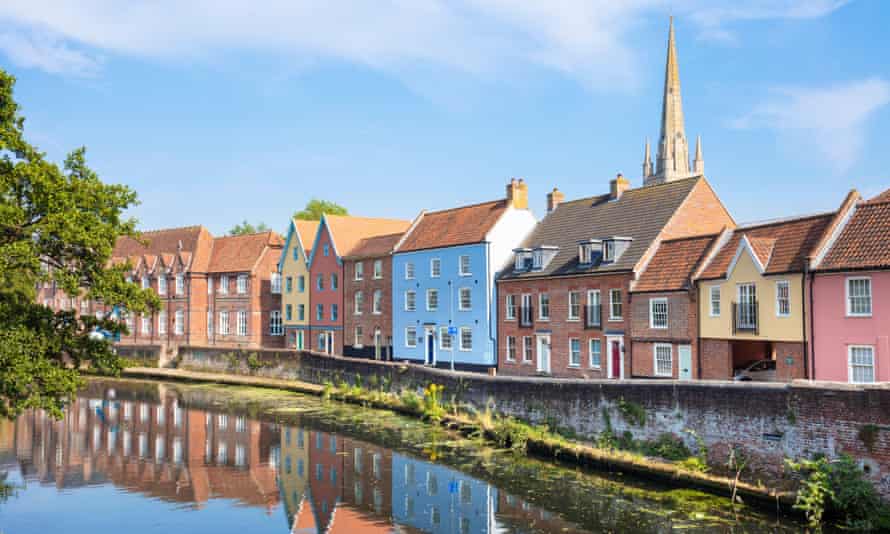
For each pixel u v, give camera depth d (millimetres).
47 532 19797
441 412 33125
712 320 29281
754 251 27266
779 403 19391
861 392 17656
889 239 23625
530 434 26859
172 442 31281
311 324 57406
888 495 17078
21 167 19016
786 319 26109
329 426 33938
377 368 40156
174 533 19641
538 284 39000
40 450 29906
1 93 19375
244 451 29391
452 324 44500
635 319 32875
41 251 19578
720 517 18891
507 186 44031
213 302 64688
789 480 19031
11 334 18781
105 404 42312
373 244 52500
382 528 19719
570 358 36781
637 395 23344
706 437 21250
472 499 21797
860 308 23781
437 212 50375
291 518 20797
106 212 20703
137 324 69312
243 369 52781
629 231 36125
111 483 24828
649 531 18234
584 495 21484
